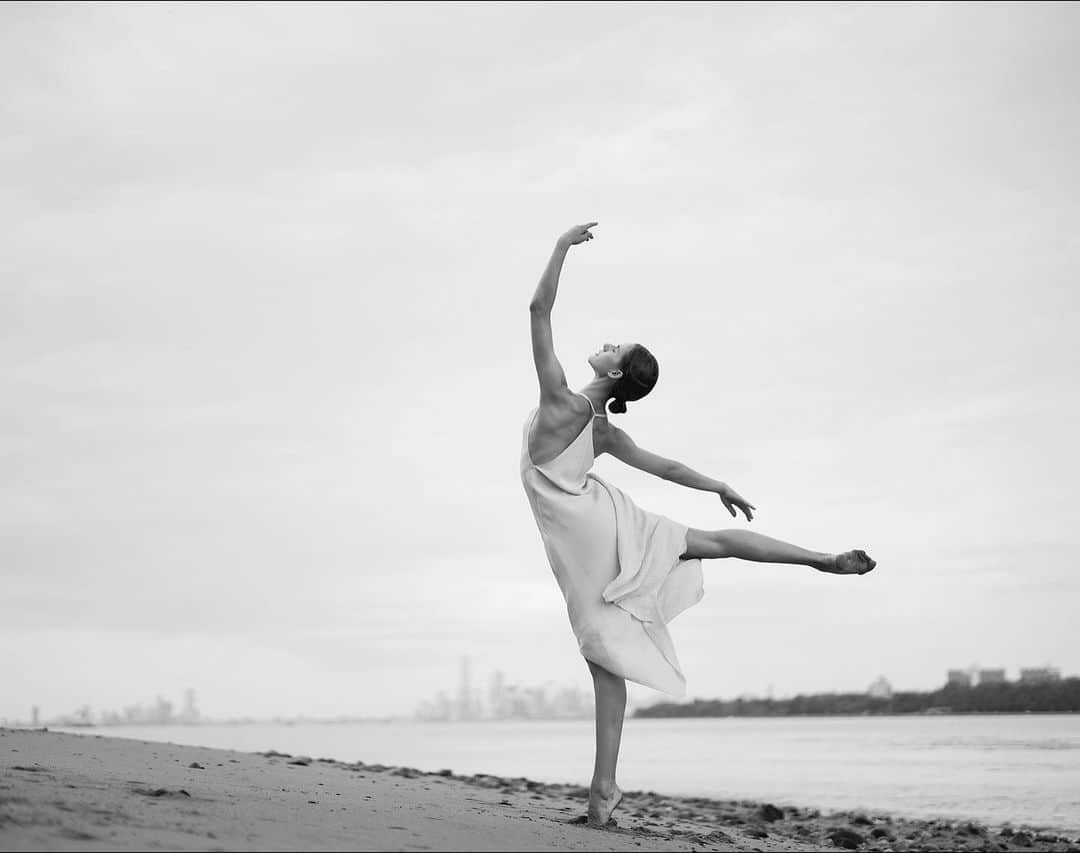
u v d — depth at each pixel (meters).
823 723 68.62
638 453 6.04
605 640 5.45
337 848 3.58
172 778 6.39
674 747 32.94
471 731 84.00
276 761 10.84
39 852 3.16
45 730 12.19
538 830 5.00
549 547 5.60
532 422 5.67
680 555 5.74
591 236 5.67
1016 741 25.61
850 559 5.63
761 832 8.14
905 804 12.22
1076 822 10.32
